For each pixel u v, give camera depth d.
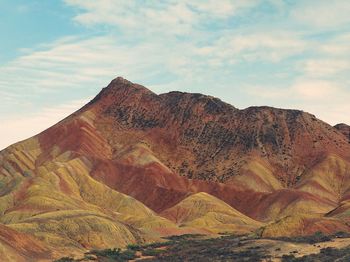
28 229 147.12
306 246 128.12
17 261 119.25
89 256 131.62
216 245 145.88
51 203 185.12
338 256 113.56
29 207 182.62
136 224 194.38
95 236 152.12
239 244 139.00
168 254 139.75
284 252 124.38
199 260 125.44
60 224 152.88
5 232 128.12
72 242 146.38
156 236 173.50
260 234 157.88
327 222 157.50
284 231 155.38
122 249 146.88
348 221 162.12
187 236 177.00
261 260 119.00
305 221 158.00
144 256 139.00
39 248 132.62
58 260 125.56
